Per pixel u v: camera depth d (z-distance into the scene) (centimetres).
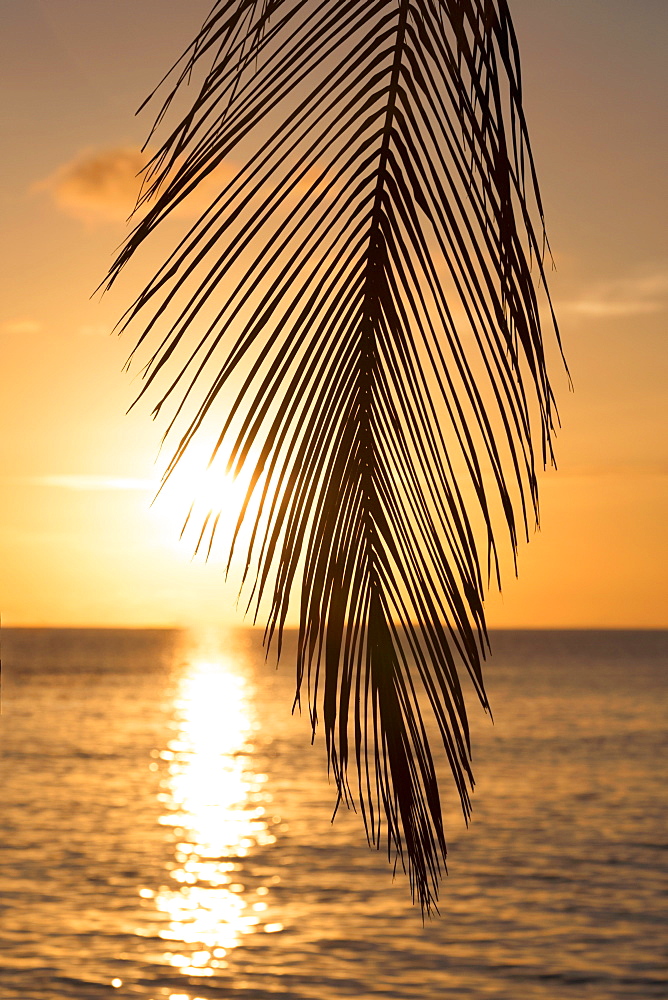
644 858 2119
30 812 2680
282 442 145
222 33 153
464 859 2119
